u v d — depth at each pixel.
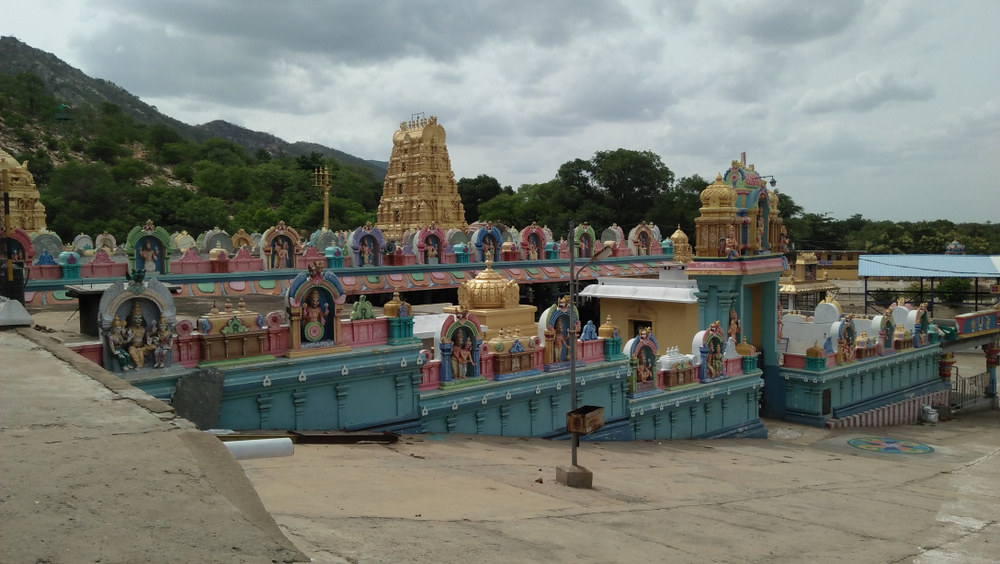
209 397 16.17
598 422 15.95
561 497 14.03
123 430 7.99
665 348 34.75
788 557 11.11
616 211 107.44
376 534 8.88
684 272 36.38
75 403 9.02
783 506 16.45
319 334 18.53
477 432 22.19
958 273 60.34
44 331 16.86
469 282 28.02
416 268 43.16
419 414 20.56
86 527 5.66
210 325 16.78
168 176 138.62
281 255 38.19
